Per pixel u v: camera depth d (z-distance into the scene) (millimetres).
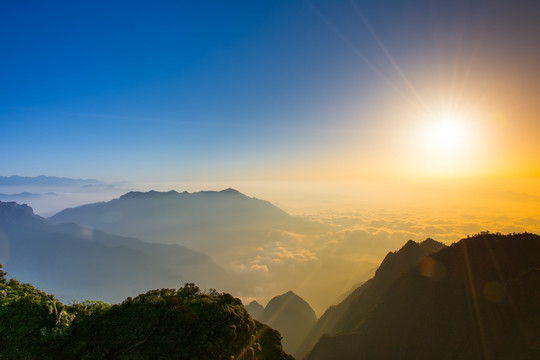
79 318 27594
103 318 27766
